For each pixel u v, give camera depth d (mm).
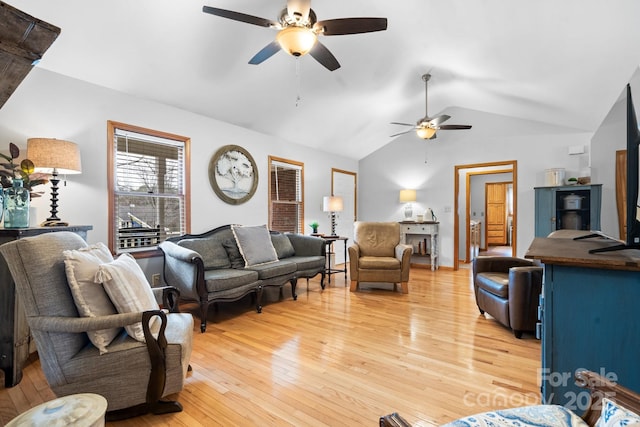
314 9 2789
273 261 3727
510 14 2619
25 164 2127
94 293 1495
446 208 5746
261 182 4578
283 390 1778
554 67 3195
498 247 9211
